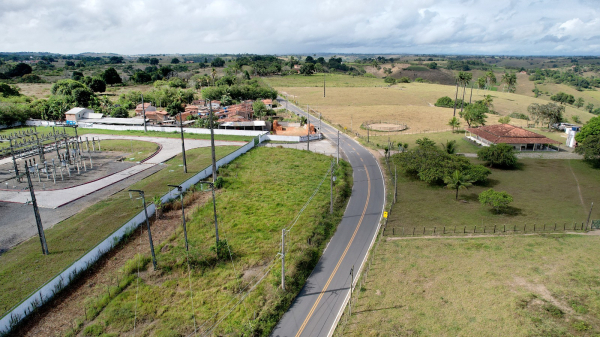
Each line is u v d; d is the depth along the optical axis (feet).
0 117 372.99
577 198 214.69
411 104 577.84
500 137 310.45
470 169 231.91
